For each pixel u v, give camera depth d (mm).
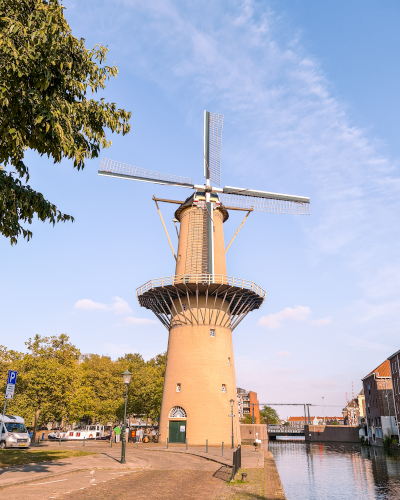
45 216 11648
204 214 40156
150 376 56688
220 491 14703
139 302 40125
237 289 37188
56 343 45656
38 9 9695
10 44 8844
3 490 12625
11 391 15070
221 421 35125
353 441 83812
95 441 45438
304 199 43875
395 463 35156
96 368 62188
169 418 35969
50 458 21219
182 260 39375
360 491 20359
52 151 10633
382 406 67625
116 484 15070
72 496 12219
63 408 40031
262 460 25719
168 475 18281
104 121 11648
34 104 9820
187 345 37062
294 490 20828
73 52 10641
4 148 10781
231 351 38812
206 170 41531
